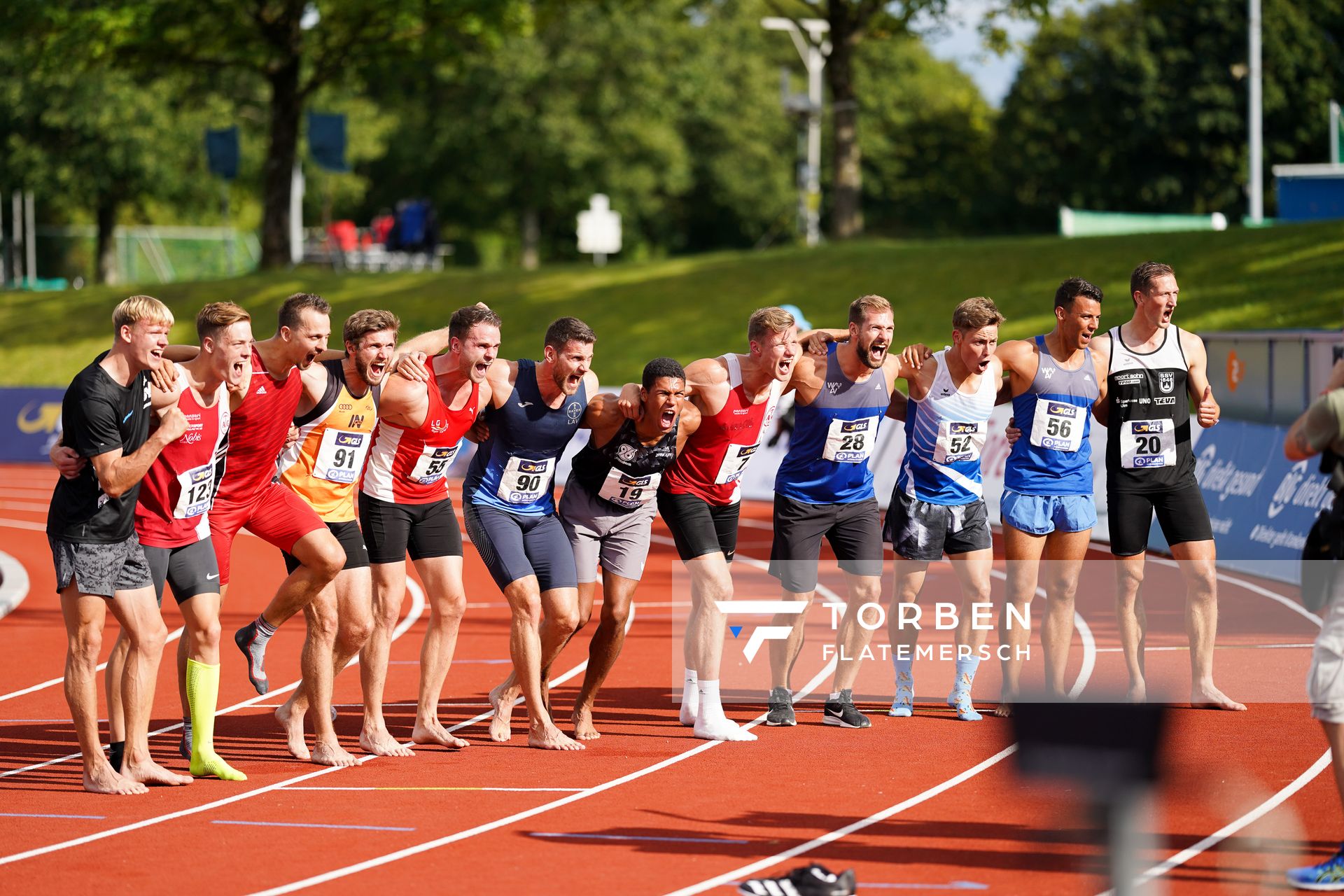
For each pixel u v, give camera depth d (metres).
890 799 21.34
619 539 25.91
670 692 30.84
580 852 18.91
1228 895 16.53
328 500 24.48
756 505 68.69
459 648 36.31
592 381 25.72
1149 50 191.75
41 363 108.19
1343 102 181.75
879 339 25.06
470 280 112.25
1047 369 26.33
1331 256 79.06
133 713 22.92
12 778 23.78
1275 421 52.19
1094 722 9.00
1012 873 17.61
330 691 24.48
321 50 120.44
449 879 17.83
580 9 188.50
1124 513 27.00
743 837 19.45
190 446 22.52
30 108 165.62
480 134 192.75
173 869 18.44
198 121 174.25
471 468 25.92
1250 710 26.72
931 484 26.78
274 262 123.50
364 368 23.67
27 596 47.06
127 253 194.88
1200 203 195.62
